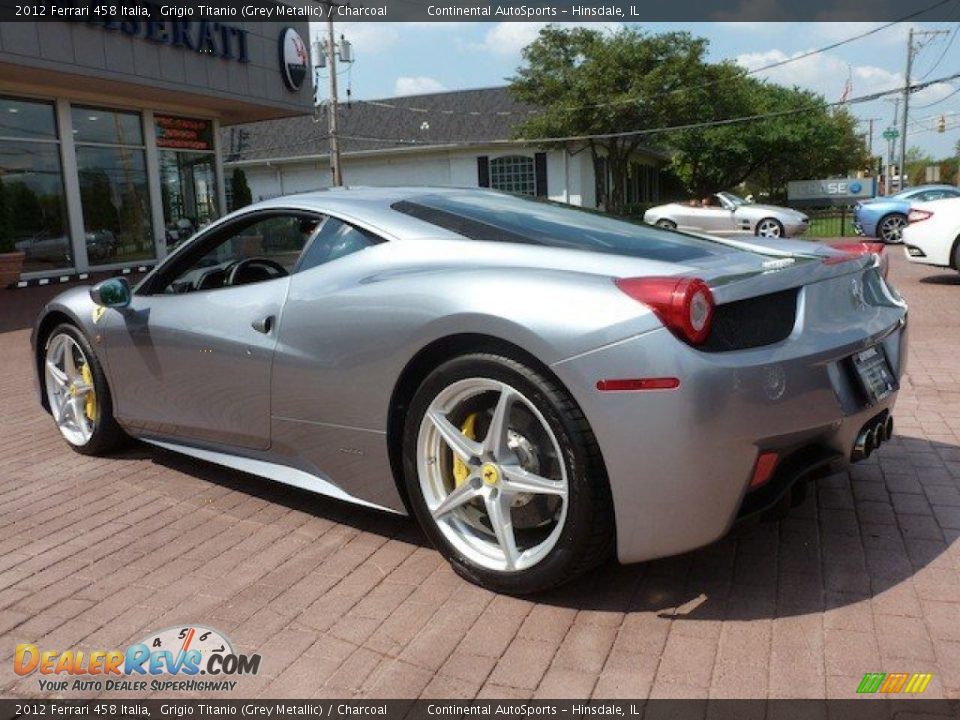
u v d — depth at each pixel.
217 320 3.55
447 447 2.89
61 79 14.00
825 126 40.16
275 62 17.86
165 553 3.22
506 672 2.36
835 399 2.64
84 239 15.91
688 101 32.94
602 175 36.41
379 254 3.12
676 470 2.39
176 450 4.00
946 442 4.22
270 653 2.50
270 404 3.37
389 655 2.47
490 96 38.78
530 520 2.73
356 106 39.41
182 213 18.30
